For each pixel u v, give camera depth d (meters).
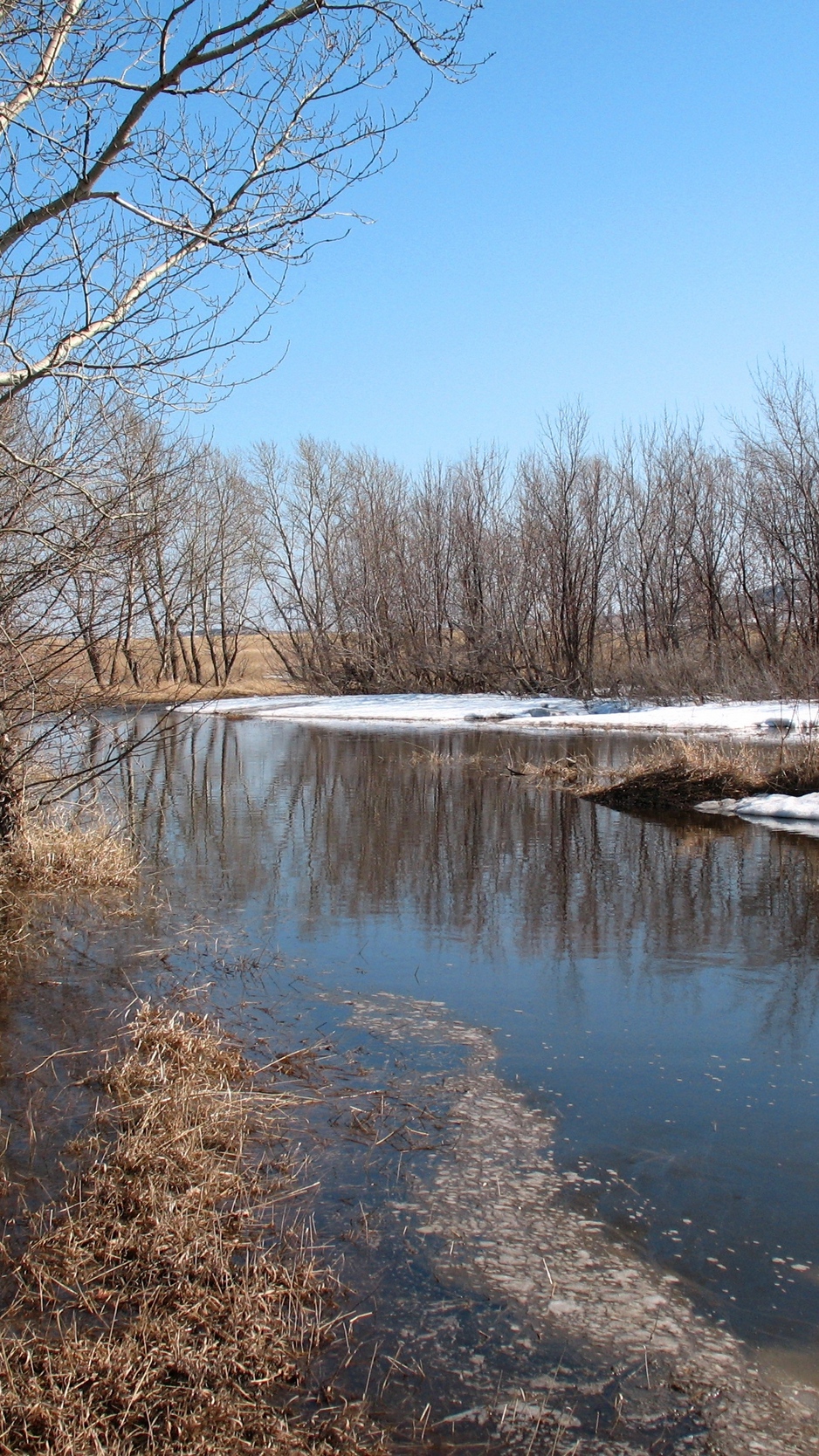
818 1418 2.71
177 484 8.85
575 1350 2.94
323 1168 3.90
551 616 38.50
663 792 14.29
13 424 6.83
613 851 10.77
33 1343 2.82
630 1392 2.79
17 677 7.67
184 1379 2.77
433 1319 3.06
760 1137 4.23
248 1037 5.25
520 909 8.22
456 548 41.12
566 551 37.09
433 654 41.03
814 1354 2.95
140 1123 4.06
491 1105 4.49
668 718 27.09
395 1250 3.38
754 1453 2.59
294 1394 2.75
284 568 44.25
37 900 7.95
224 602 40.38
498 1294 3.18
